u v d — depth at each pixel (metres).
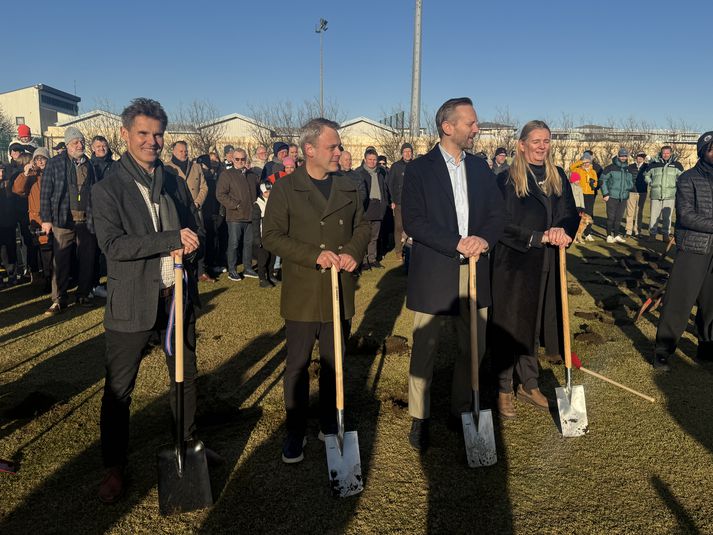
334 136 2.81
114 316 2.50
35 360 4.47
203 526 2.45
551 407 3.61
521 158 3.40
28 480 2.80
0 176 7.55
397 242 9.18
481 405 3.65
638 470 2.85
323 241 2.86
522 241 3.31
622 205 10.87
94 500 2.63
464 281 3.08
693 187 3.97
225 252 8.77
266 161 9.33
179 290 2.48
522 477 2.80
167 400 3.73
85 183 5.88
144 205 2.55
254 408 3.62
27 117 54.41
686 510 2.53
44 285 7.20
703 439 3.16
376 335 5.12
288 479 2.80
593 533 2.38
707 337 4.30
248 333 5.17
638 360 4.43
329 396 3.04
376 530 2.41
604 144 26.77
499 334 3.41
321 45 34.41
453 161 3.05
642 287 6.99
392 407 3.58
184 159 7.45
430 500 2.62
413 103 19.41
